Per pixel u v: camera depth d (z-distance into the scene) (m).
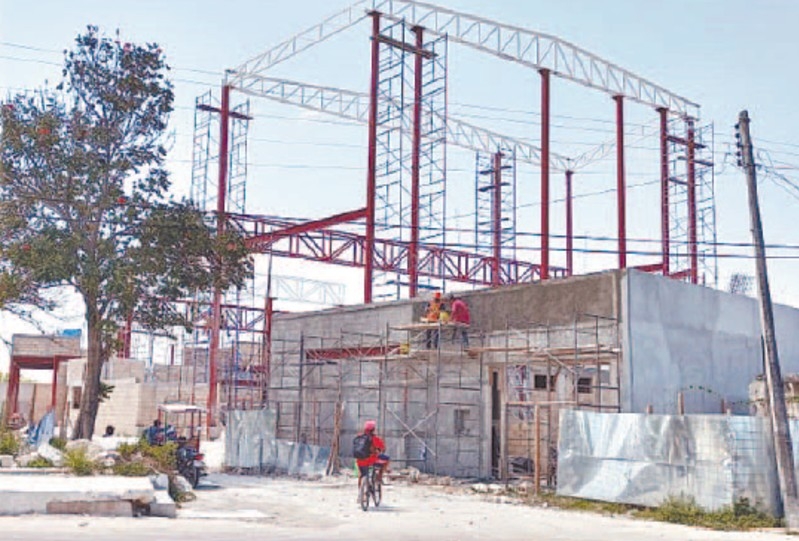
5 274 32.25
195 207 34.69
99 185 32.78
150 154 33.78
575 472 22.19
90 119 33.19
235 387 47.09
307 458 30.50
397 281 46.19
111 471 20.83
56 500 16.14
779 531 17.53
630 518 19.50
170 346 69.19
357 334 33.31
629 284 26.22
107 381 58.22
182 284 33.47
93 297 32.50
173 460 23.16
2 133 31.97
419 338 31.78
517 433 32.41
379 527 16.67
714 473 19.14
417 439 30.78
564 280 27.97
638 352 26.09
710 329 29.05
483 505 21.72
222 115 54.97
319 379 35.94
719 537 16.34
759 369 30.97
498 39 51.31
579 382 31.00
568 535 16.12
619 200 56.41
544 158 52.31
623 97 58.25
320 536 14.86
